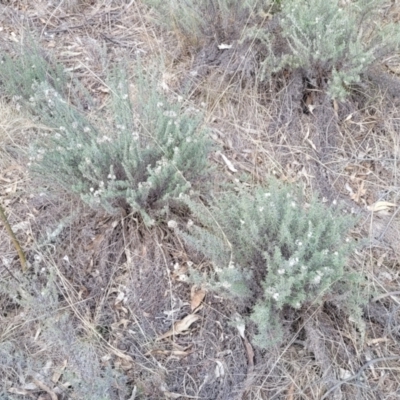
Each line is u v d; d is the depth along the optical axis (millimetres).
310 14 1321
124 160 1051
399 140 1322
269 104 1371
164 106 1173
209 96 1361
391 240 1156
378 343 1003
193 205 1005
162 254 1082
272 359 971
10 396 890
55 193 1144
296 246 968
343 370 967
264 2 1380
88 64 1445
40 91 1207
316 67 1347
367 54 1258
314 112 1356
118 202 1096
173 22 1397
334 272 930
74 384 859
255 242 973
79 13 1581
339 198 1232
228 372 969
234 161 1272
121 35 1525
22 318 998
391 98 1381
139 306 1035
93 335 987
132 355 980
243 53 1383
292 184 1163
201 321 1022
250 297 979
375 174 1277
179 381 961
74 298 1033
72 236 1104
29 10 1573
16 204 1151
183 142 1079
